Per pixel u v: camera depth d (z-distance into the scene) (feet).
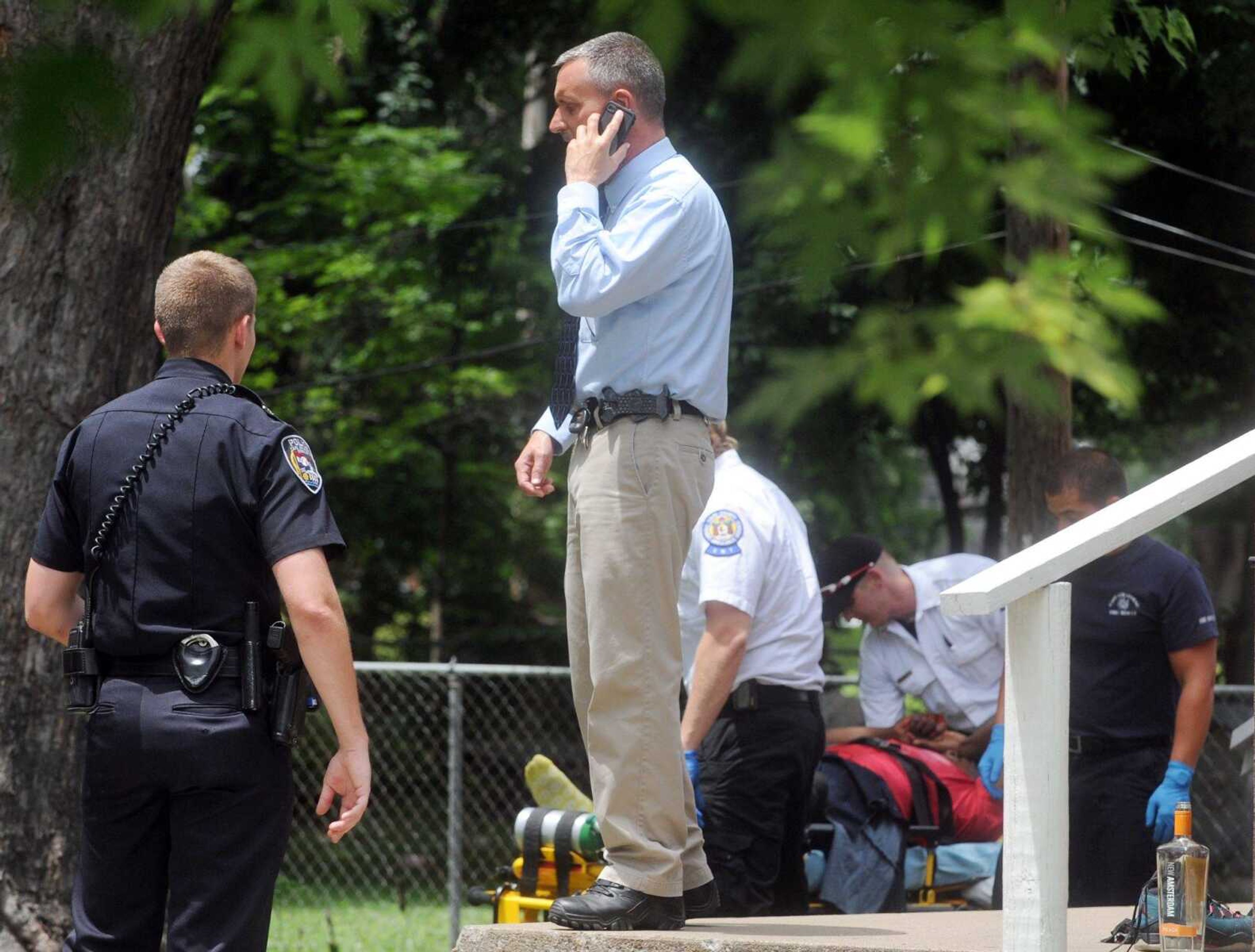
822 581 67.31
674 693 38.17
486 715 149.07
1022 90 14.05
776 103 13.93
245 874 35.55
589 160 38.14
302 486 36.73
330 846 132.05
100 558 36.55
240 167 181.78
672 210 37.65
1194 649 52.24
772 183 13.88
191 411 37.27
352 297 175.42
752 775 52.90
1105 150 14.15
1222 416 173.78
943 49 13.76
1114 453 187.01
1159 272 147.13
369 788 36.09
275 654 36.78
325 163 173.47
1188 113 136.36
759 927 38.88
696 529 52.60
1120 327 14.44
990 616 67.41
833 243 13.94
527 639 193.67
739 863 52.65
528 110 198.80
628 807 37.63
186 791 35.37
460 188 170.50
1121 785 52.80
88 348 57.98
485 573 208.64
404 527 204.23
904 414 14.01
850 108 13.64
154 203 58.29
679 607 40.27
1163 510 31.09
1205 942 36.50
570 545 40.45
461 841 92.48
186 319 38.40
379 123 185.16
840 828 61.05
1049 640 30.32
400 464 199.62
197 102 57.36
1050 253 14.38
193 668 35.63
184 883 35.45
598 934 36.63
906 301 14.44
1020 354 13.98
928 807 61.98
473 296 177.99
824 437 160.35
